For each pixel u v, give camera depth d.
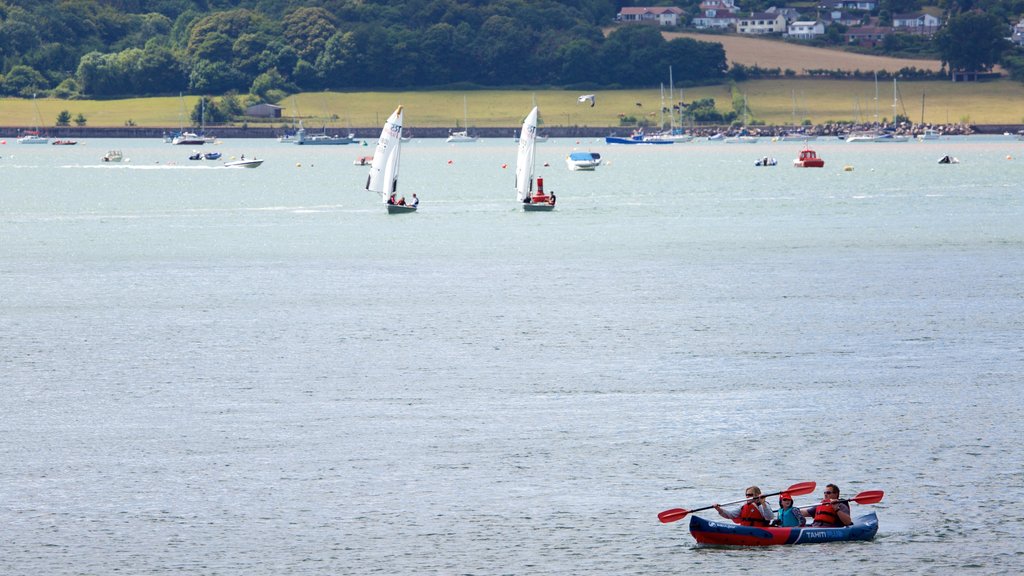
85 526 161.00
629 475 178.38
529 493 171.62
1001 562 149.25
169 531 159.38
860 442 192.00
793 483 175.12
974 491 170.88
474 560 150.62
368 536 157.62
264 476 178.75
